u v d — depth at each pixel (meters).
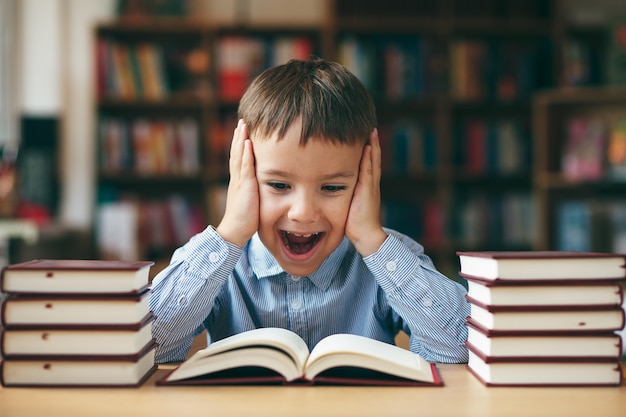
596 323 0.90
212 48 3.95
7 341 0.89
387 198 4.23
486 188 4.20
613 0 4.11
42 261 1.00
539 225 3.74
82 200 4.03
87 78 4.03
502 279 0.89
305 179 1.04
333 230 1.10
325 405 0.82
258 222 1.10
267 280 1.26
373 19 3.91
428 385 0.90
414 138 3.90
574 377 0.90
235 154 1.12
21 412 0.79
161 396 0.85
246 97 1.14
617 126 3.53
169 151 3.82
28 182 3.89
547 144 3.74
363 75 3.84
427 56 3.85
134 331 0.89
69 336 0.89
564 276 0.90
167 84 3.83
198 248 1.11
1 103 3.91
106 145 3.79
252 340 0.92
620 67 3.59
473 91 3.88
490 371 0.90
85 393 0.87
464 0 3.93
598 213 3.50
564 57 3.88
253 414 0.78
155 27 3.84
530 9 3.94
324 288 1.25
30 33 3.96
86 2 4.01
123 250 3.67
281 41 3.84
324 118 1.02
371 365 0.90
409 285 1.11
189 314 1.10
